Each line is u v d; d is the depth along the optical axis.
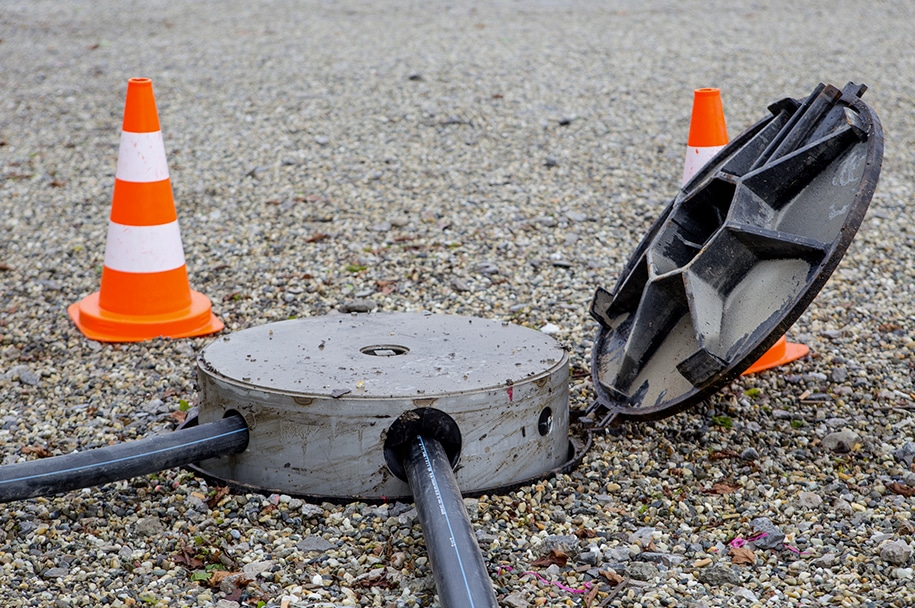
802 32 7.31
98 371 3.45
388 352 3.08
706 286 3.04
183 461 2.90
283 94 5.36
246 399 2.93
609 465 3.09
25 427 3.23
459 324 3.21
